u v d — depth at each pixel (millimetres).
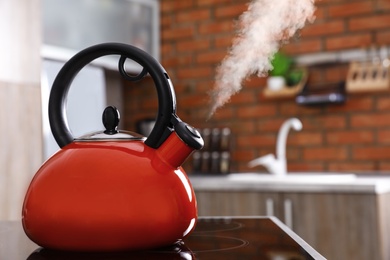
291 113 3984
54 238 947
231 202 3271
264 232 1202
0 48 2822
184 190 1000
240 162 4129
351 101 3803
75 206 933
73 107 3695
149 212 945
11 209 2826
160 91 988
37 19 3045
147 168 970
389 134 3691
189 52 4328
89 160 964
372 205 2889
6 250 1013
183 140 978
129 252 968
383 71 3658
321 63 3859
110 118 1039
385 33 3732
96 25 3844
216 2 4234
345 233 2953
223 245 1038
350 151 3805
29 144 2939
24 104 2928
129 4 4145
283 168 3609
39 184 972
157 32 4383
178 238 1004
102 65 3881
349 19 3828
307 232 3053
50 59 3543
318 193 3029
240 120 4137
